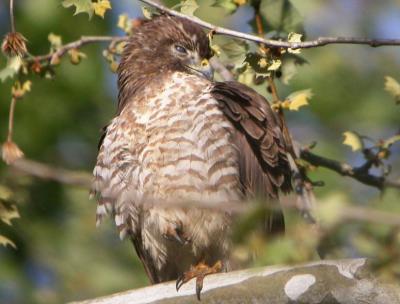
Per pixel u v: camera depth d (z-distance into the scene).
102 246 16.80
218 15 16.75
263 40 10.38
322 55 17.80
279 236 9.42
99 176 12.51
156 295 10.77
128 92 13.21
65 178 10.41
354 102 17.78
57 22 16.69
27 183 12.17
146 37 13.41
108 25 16.84
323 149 17.48
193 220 12.04
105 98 17.16
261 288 10.25
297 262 9.02
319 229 8.98
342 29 18.44
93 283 16.52
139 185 12.12
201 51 13.17
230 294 10.41
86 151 17.08
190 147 11.93
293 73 12.46
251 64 10.96
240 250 9.17
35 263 16.55
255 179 12.17
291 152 12.58
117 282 16.55
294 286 10.11
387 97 17.91
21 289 16.34
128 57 13.37
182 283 10.73
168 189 11.98
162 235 12.41
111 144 12.34
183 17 10.56
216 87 12.23
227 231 11.98
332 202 8.53
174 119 12.01
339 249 9.05
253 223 9.20
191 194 11.95
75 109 17.06
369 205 8.69
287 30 12.58
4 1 16.81
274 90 12.60
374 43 10.31
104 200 12.57
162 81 12.43
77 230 16.70
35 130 16.86
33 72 12.76
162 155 11.98
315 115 17.70
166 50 13.24
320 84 17.56
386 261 8.70
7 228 16.31
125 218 12.48
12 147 12.05
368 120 17.73
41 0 16.72
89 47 16.94
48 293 16.45
